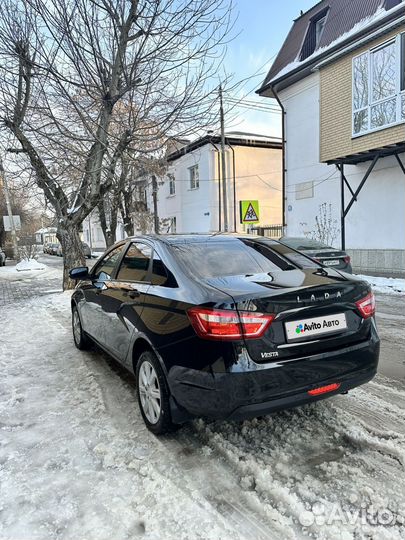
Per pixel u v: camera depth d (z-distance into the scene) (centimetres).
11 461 283
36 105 800
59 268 2320
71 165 902
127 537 211
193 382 265
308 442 293
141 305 332
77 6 713
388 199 1275
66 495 245
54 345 583
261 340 254
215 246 361
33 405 375
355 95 1227
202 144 2134
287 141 1659
